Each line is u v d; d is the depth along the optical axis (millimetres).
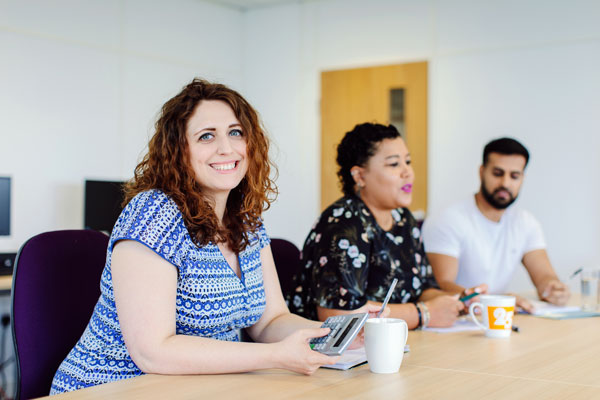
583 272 2312
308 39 5656
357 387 1193
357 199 2072
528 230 2877
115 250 1363
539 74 4758
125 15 5055
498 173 2764
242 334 1933
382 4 5324
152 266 1340
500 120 4898
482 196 2834
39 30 4523
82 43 4777
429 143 5152
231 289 1487
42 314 1585
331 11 5547
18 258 1584
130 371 1411
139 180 1530
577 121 4641
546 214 4762
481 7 4945
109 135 4938
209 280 1438
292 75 5719
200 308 1427
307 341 1304
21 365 1554
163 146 1474
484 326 1735
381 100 5336
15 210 4383
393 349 1297
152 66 5238
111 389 1171
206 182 1477
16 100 4402
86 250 1690
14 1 4391
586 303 2297
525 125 4816
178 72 5430
